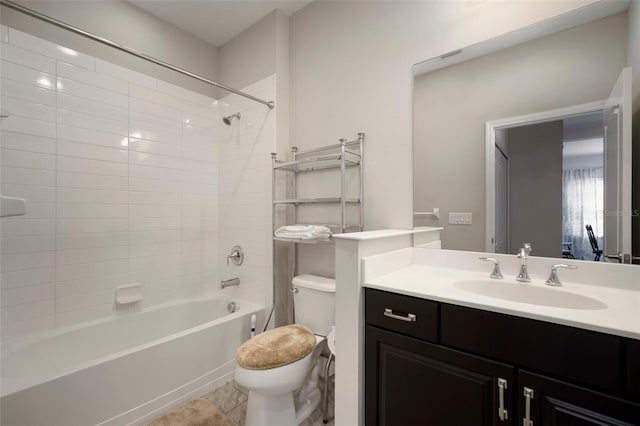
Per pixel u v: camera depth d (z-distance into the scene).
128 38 2.06
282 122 2.18
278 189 2.16
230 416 1.57
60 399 1.25
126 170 2.06
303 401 1.59
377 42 1.75
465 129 1.46
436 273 1.39
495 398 0.92
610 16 1.13
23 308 1.64
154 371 1.55
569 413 0.79
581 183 1.18
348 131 1.88
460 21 1.47
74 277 1.82
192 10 2.16
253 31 2.31
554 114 1.24
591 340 0.78
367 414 1.21
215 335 1.84
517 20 1.32
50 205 1.73
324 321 1.71
